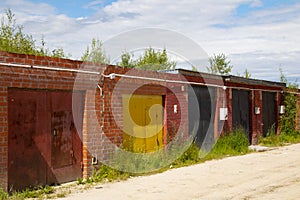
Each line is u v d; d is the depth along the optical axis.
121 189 9.24
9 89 8.43
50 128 9.42
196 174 11.22
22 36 14.73
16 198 8.04
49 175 9.39
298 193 8.70
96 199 8.24
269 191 8.94
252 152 16.44
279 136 20.89
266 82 20.25
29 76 8.64
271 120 21.33
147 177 10.81
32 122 8.97
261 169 12.03
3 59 8.06
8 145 8.41
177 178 10.62
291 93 22.58
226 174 11.20
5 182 8.16
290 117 22.36
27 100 8.85
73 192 8.90
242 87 18.30
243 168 12.23
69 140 9.93
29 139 8.90
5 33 14.26
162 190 9.13
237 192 8.86
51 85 9.19
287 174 11.13
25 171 8.79
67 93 9.88
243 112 18.61
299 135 22.45
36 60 8.77
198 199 8.23
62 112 9.73
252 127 19.23
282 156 15.10
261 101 20.14
